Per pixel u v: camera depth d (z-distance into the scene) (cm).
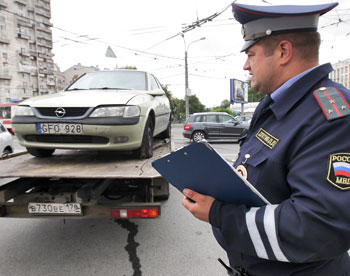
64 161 273
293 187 69
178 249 257
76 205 217
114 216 219
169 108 479
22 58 6512
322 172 64
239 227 74
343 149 65
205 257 242
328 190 62
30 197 223
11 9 6281
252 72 92
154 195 246
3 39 6053
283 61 83
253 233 71
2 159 285
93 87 359
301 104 76
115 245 266
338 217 61
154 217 218
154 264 231
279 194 78
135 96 292
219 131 1160
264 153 79
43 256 246
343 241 63
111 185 272
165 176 93
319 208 62
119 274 217
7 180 294
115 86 361
